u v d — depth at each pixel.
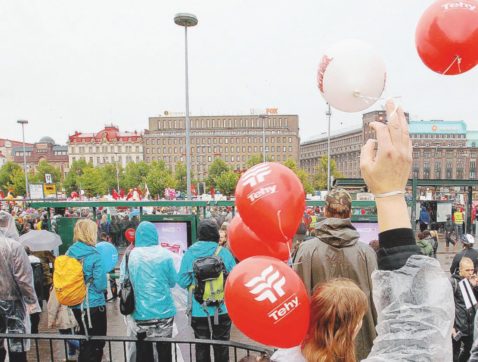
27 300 4.05
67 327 5.04
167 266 3.85
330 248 2.72
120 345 5.67
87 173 67.81
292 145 105.69
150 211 18.62
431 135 97.81
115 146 112.06
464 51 1.58
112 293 8.12
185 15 12.69
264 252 2.34
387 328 1.10
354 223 7.47
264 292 1.52
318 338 1.51
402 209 1.14
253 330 1.56
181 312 6.51
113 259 4.84
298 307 1.52
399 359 1.03
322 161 63.50
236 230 2.47
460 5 1.57
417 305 1.08
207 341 3.05
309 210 16.92
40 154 121.19
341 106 1.93
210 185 70.44
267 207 1.75
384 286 1.13
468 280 4.30
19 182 58.47
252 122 110.88
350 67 1.80
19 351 4.00
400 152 1.12
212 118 111.44
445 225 17.02
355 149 114.12
